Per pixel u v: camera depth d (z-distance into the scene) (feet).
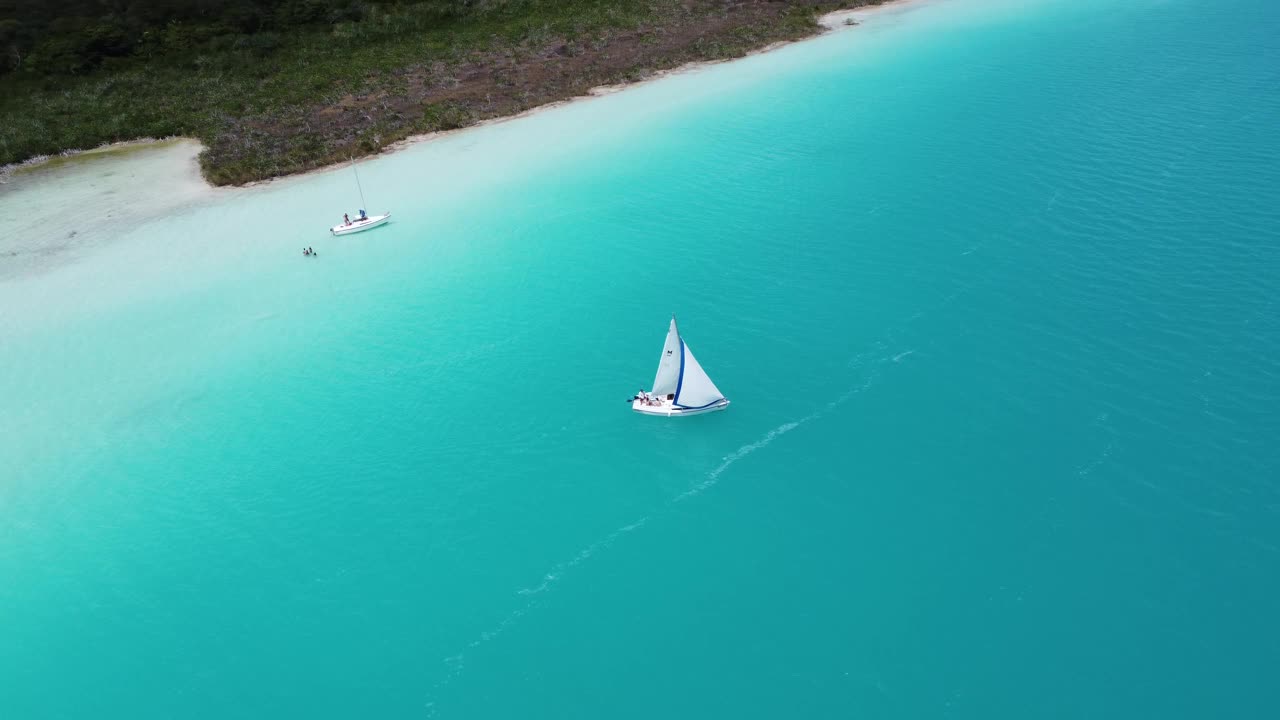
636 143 306.76
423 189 284.61
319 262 244.22
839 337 187.21
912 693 118.11
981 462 152.66
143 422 185.06
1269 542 133.80
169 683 128.77
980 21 426.92
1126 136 269.23
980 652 122.42
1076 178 244.22
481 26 456.45
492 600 137.18
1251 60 328.08
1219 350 171.94
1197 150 254.27
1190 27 381.81
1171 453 150.41
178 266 248.32
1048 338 180.04
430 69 401.49
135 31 426.10
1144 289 191.83
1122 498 143.13
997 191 242.17
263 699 125.29
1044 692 116.57
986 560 135.44
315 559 147.54
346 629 134.82
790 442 161.07
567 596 136.46
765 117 319.68
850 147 284.20
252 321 218.38
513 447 167.32
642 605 133.90
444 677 126.21
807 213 241.96
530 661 127.24
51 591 145.59
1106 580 130.41
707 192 262.06
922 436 159.22
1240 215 216.13
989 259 209.36
